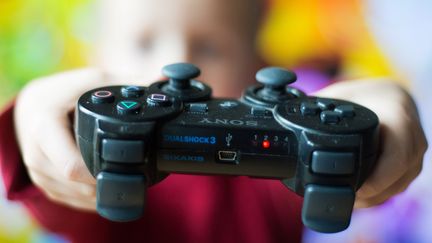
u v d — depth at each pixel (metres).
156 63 0.64
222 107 0.33
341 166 0.30
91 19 0.74
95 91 0.32
